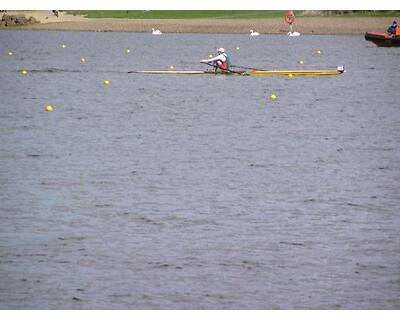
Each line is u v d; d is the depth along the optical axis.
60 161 125.75
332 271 79.88
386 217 97.38
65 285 76.31
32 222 94.06
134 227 92.50
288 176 117.38
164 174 117.56
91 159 127.31
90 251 84.56
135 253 84.06
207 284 76.81
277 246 86.56
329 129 159.25
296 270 80.00
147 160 127.00
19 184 111.25
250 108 188.88
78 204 101.50
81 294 74.62
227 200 103.81
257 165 124.31
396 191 109.56
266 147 139.00
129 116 174.38
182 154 131.88
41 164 123.50
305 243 87.50
